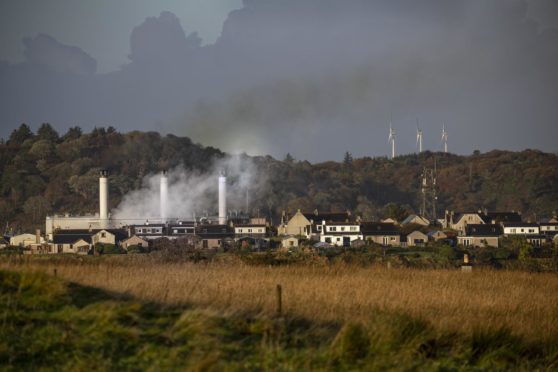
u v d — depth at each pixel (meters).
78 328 55.66
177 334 56.00
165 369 50.50
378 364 54.44
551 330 71.00
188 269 107.00
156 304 64.06
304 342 58.12
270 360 53.31
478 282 109.00
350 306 73.44
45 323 56.34
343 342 56.25
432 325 64.75
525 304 87.12
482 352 62.94
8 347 52.16
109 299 62.91
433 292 90.69
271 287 84.00
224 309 63.62
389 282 100.19
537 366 61.34
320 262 143.38
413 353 58.44
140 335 55.59
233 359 53.38
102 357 51.75
